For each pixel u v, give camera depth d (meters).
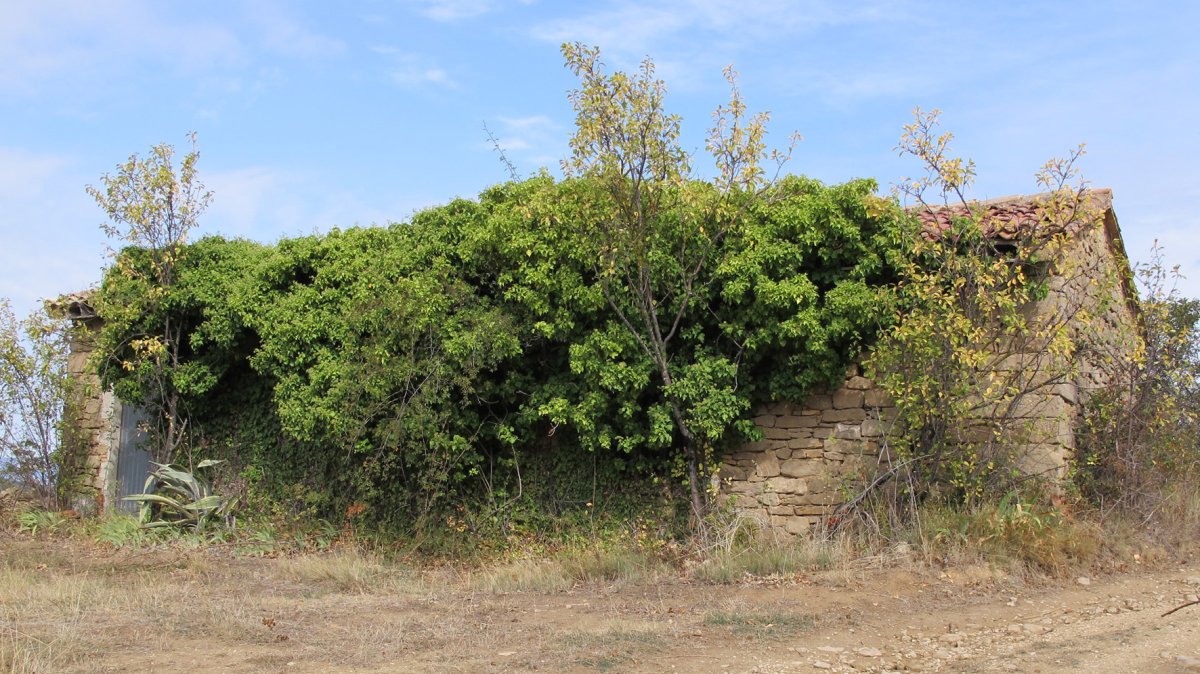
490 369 11.88
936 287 9.70
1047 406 10.59
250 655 6.62
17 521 14.66
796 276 10.59
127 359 14.85
